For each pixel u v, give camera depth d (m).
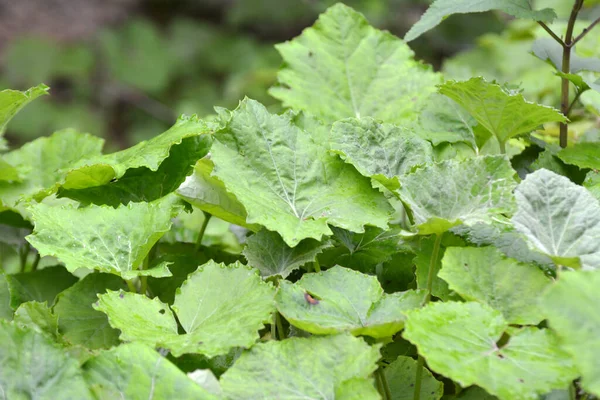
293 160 2.30
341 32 2.68
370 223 2.24
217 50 9.95
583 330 1.98
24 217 2.55
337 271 2.20
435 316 2.10
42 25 10.48
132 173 2.39
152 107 9.82
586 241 2.16
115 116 9.79
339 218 2.25
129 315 2.18
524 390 2.03
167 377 2.08
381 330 2.13
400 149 2.33
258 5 9.66
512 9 2.36
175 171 2.39
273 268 2.27
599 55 2.94
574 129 2.74
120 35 10.00
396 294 2.17
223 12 10.84
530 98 3.11
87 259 2.24
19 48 9.70
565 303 1.99
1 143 2.66
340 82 2.65
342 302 2.17
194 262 2.36
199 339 2.13
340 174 2.30
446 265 2.16
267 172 2.29
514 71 3.91
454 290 2.15
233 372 2.11
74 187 2.38
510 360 2.06
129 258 2.26
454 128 2.46
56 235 2.25
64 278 2.46
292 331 2.23
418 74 2.63
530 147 2.47
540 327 2.19
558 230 2.17
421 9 7.67
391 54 2.66
